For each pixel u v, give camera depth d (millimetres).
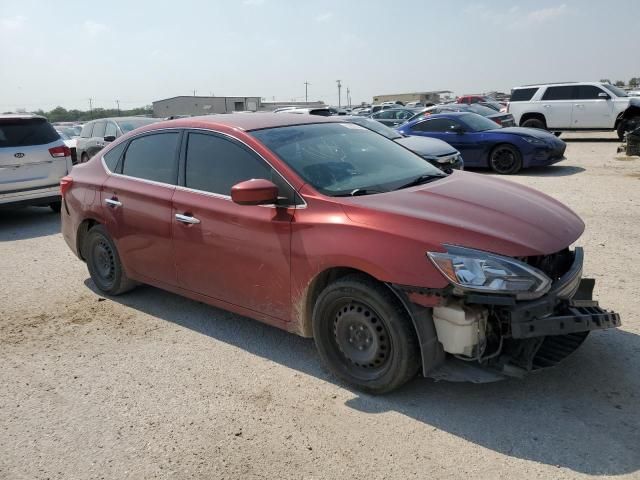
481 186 4000
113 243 5160
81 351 4348
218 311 5039
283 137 4148
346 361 3586
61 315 5094
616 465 2734
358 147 4410
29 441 3211
